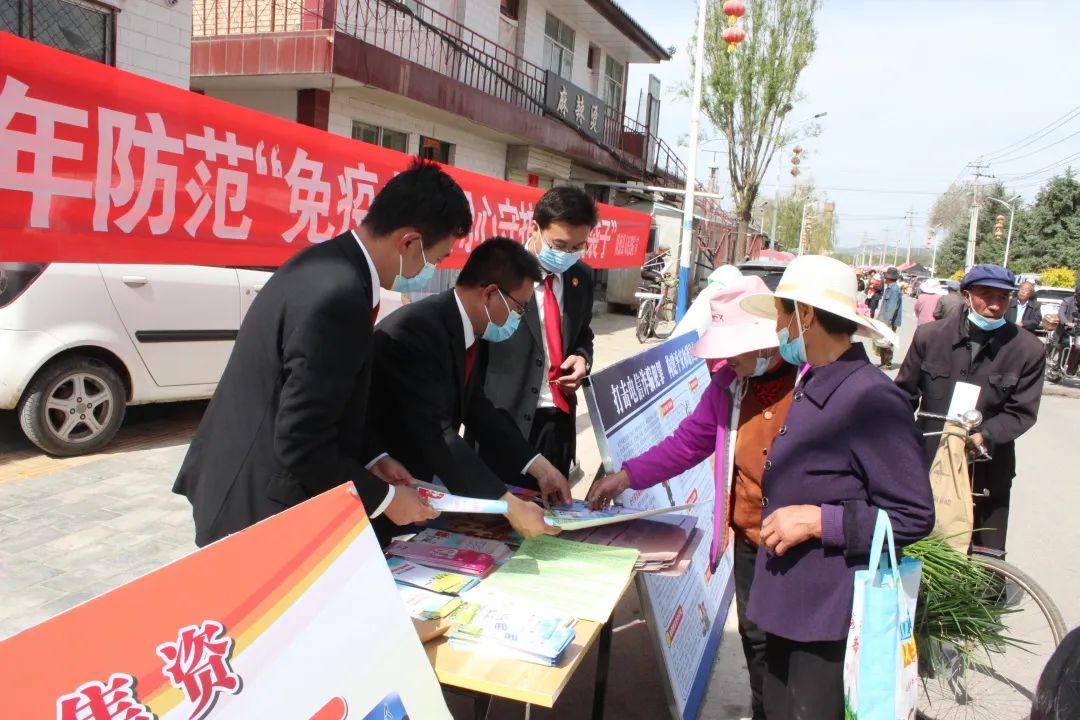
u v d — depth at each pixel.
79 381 4.96
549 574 2.05
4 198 2.43
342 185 3.73
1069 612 4.11
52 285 4.73
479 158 12.54
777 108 16.70
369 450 2.26
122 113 2.74
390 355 2.27
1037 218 47.88
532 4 13.78
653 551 2.26
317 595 1.38
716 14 16.22
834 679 2.06
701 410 2.56
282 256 3.48
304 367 1.73
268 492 1.83
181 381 5.46
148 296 5.19
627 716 2.99
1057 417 10.12
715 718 3.01
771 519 2.04
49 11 5.62
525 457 2.60
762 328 2.19
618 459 2.81
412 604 1.85
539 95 13.68
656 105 21.62
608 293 17.42
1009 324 3.55
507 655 1.69
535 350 3.09
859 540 1.93
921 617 2.89
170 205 2.95
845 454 2.00
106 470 4.91
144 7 6.26
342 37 8.02
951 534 3.16
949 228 64.69
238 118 3.19
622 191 18.45
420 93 9.37
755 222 45.78
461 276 2.43
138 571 3.67
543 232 3.05
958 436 3.21
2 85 2.39
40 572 3.60
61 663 1.02
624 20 15.68
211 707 1.17
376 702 1.40
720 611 3.75
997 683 3.11
